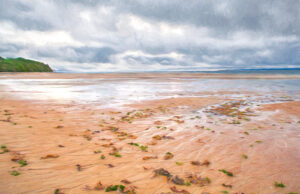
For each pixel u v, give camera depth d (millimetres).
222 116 9414
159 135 6504
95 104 11891
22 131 6250
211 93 17953
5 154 4535
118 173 3969
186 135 6531
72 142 5586
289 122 8328
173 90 20266
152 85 26109
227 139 6168
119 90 19828
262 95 16781
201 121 8430
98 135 6340
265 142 5930
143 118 8805
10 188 3238
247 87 23656
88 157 4652
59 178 3672
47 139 5699
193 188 3506
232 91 19547
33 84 26125
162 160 4629
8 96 14227
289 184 3707
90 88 21484
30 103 11531
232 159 4750
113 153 4922
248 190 3496
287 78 41844
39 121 7574
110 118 8625
